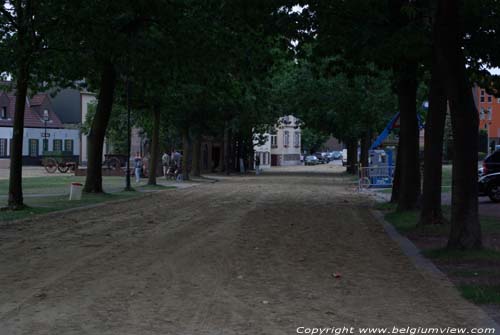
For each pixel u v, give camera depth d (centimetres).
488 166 2584
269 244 1230
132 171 4594
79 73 2241
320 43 1738
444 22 1063
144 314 690
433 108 1499
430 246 1218
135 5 2014
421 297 777
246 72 2411
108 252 1120
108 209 2017
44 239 1292
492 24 1591
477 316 682
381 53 1550
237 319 671
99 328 636
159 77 2470
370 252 1143
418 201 1845
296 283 859
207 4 2212
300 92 3941
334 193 2970
